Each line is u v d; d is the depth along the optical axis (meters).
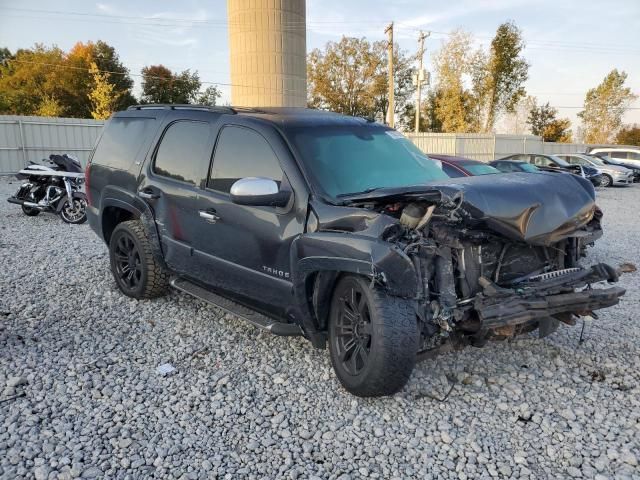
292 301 3.76
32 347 4.35
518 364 4.09
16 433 3.13
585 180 3.96
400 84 64.44
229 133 4.39
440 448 3.05
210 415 3.37
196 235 4.54
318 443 3.09
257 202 3.58
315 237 3.45
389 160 4.30
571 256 4.00
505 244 3.62
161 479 2.76
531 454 3.00
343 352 3.55
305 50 21.83
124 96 56.41
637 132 65.06
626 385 3.77
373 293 3.23
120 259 5.67
